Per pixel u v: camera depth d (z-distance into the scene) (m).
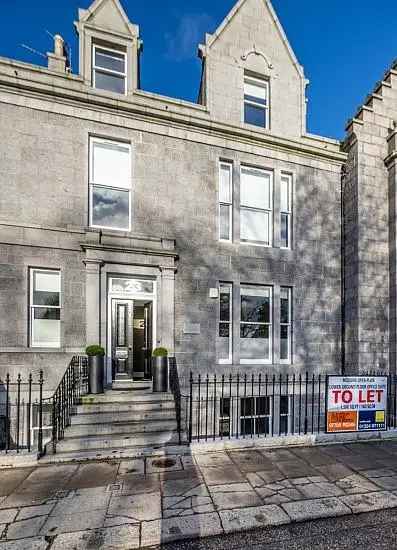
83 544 3.37
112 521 3.74
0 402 7.07
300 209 9.51
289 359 9.19
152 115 8.37
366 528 3.79
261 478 4.87
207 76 8.97
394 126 9.90
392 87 10.02
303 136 9.65
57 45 8.41
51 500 4.19
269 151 9.33
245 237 9.24
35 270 7.61
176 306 8.29
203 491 4.45
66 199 7.78
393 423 8.31
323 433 6.62
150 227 8.29
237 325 8.73
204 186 8.74
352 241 9.59
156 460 5.47
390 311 9.36
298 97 9.77
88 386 7.12
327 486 4.67
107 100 8.03
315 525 3.82
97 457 5.48
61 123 7.84
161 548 3.38
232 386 8.41
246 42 9.39
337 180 9.89
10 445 7.02
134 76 8.47
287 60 9.75
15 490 4.45
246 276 8.88
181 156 8.62
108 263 7.89
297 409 8.88
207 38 9.01
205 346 8.38
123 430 6.17
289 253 9.28
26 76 7.51
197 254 8.55
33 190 7.57
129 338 8.16
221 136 8.93
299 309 9.23
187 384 8.14
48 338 7.64
